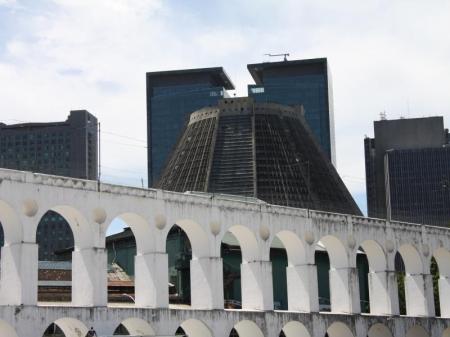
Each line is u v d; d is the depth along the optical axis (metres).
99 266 64.50
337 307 84.31
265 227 77.12
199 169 144.12
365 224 86.38
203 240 73.12
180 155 150.88
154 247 68.81
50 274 86.38
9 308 58.12
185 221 72.00
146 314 66.31
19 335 58.44
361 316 83.31
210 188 140.38
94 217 64.94
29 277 60.06
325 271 102.44
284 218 78.94
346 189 150.75
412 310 91.88
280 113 150.12
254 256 76.88
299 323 78.19
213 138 146.88
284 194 137.62
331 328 83.62
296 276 80.75
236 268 94.06
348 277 83.75
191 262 73.75
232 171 141.75
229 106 150.12
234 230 77.69
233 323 72.44
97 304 63.84
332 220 83.19
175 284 93.56
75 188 63.88
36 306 59.62
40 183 61.75
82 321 62.12
